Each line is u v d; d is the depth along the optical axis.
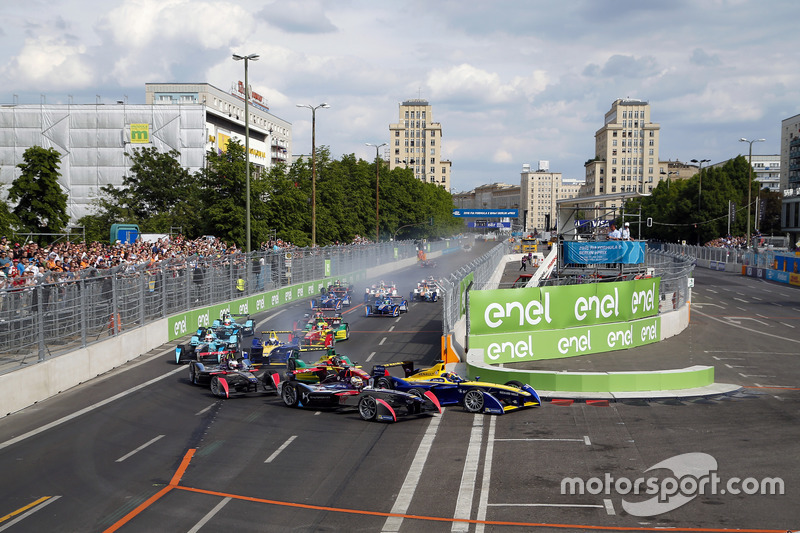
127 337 29.48
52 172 66.69
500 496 14.00
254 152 130.88
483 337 29.47
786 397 23.61
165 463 16.17
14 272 28.75
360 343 33.28
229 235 57.91
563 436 18.42
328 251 59.97
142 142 100.12
